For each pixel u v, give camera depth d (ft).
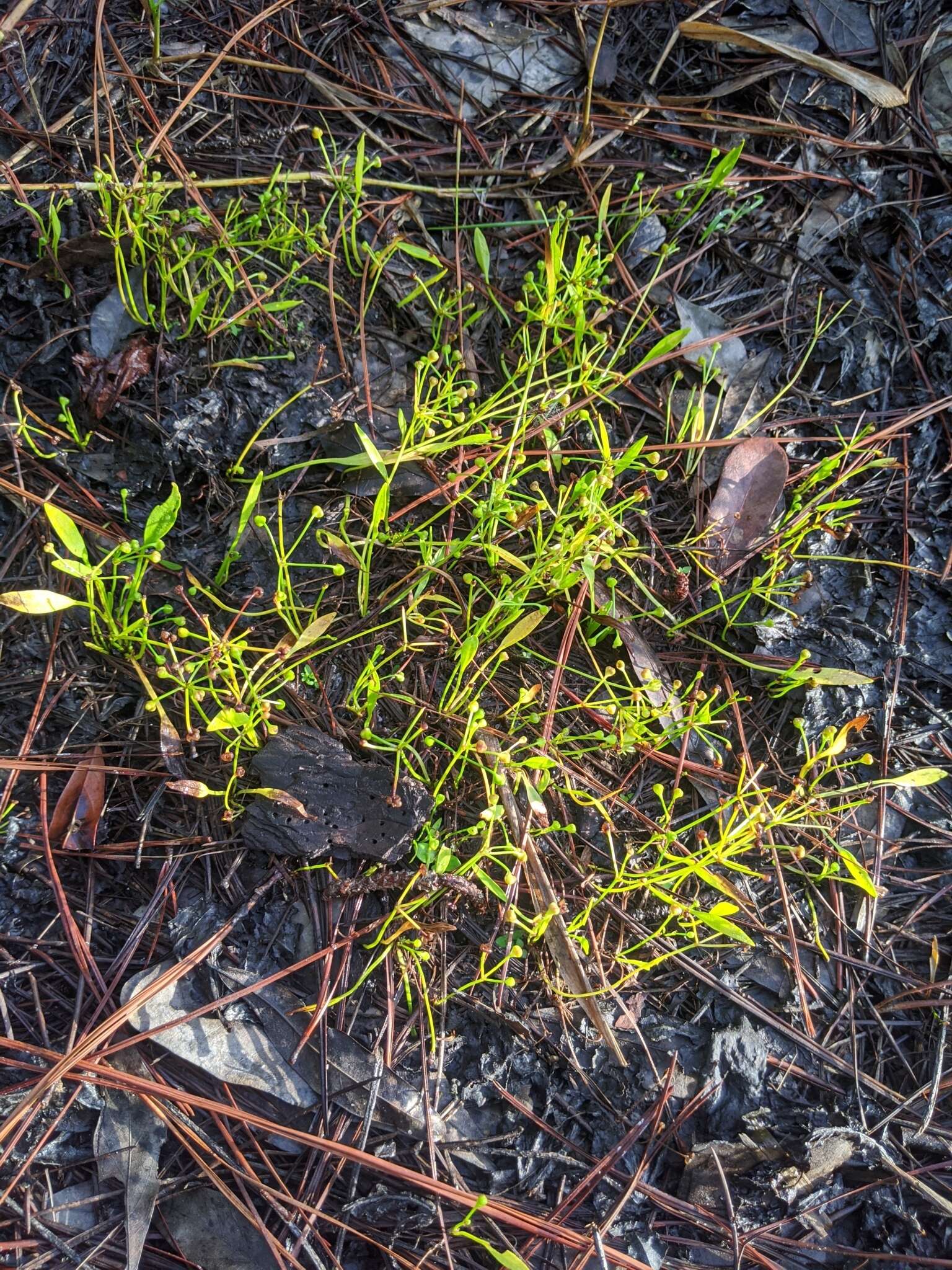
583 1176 1.15
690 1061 1.20
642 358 1.46
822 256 1.53
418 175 1.49
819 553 1.39
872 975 1.27
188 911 1.18
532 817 1.23
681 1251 1.14
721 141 1.56
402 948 1.18
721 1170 1.14
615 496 1.39
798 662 1.28
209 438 1.31
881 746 1.34
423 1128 1.14
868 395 1.48
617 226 1.50
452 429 1.30
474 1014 1.19
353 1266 1.10
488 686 1.31
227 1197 1.09
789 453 1.44
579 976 1.18
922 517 1.44
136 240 1.28
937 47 1.59
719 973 1.25
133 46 1.46
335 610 1.28
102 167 1.40
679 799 1.31
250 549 1.31
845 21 1.59
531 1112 1.16
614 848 1.27
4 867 1.18
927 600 1.41
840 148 1.56
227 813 1.19
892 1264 1.14
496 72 1.54
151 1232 1.11
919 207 1.55
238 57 1.48
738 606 1.37
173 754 1.20
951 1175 1.18
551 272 1.30
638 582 1.31
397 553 1.34
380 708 1.28
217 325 1.32
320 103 1.50
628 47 1.57
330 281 1.34
